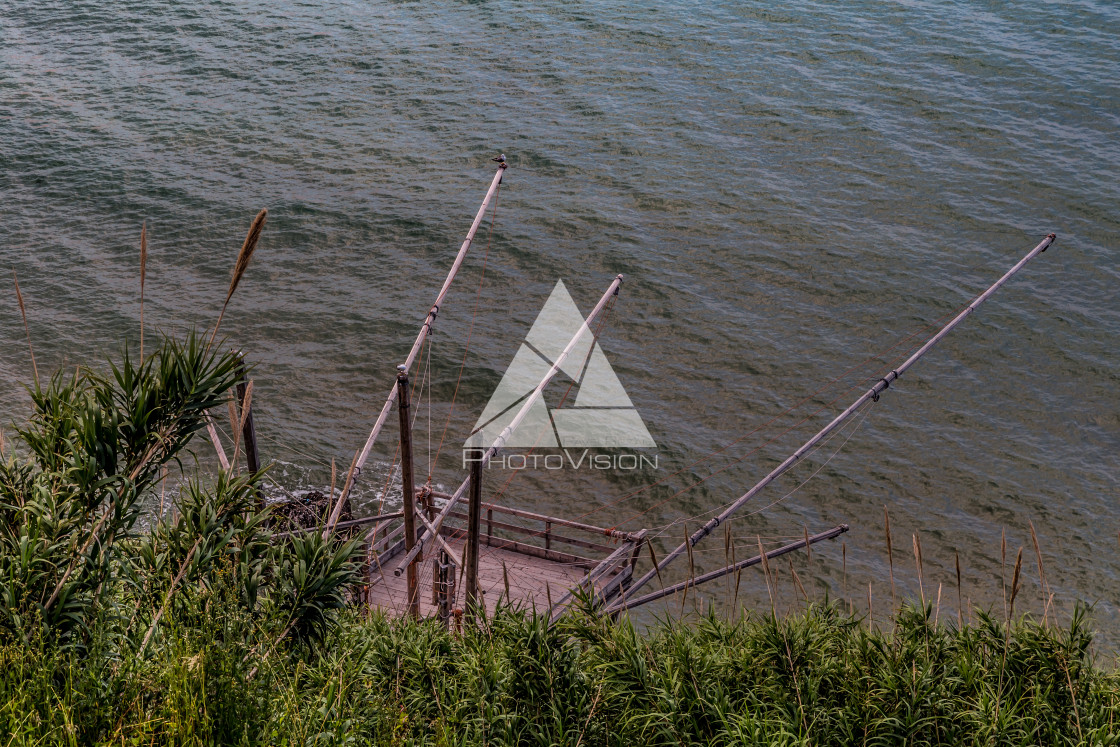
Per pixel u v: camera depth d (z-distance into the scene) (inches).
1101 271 1728.6
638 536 951.6
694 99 2361.0
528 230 1859.0
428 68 2541.8
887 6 2849.4
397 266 1763.0
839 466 1327.5
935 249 1796.3
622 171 2057.1
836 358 1539.1
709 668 408.2
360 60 2588.6
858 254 1784.0
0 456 339.0
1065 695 401.1
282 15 2898.6
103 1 2999.5
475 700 381.4
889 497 1277.1
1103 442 1371.8
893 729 375.9
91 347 1514.5
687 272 1745.8
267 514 359.6
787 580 1141.1
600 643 418.9
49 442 332.5
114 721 266.1
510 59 2591.0
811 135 2192.4
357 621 453.4
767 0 2928.2
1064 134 2160.4
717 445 1371.8
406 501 715.4
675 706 378.0
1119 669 426.0
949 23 2709.2
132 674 289.7
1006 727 371.9
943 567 1167.0
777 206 1934.1
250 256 312.0
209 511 354.3
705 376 1504.7
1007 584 1138.7
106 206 1920.5
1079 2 2795.3
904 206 1930.4
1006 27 2669.8
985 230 1847.9
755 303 1669.5
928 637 421.4
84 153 2107.5
